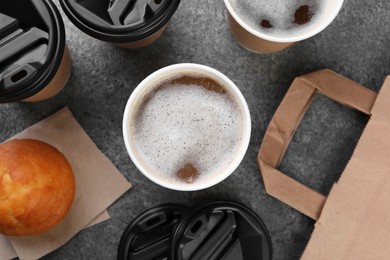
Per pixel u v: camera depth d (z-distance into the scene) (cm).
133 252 45
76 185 45
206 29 46
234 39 46
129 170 45
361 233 43
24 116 45
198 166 39
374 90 46
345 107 46
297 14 40
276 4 40
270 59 46
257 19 40
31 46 39
